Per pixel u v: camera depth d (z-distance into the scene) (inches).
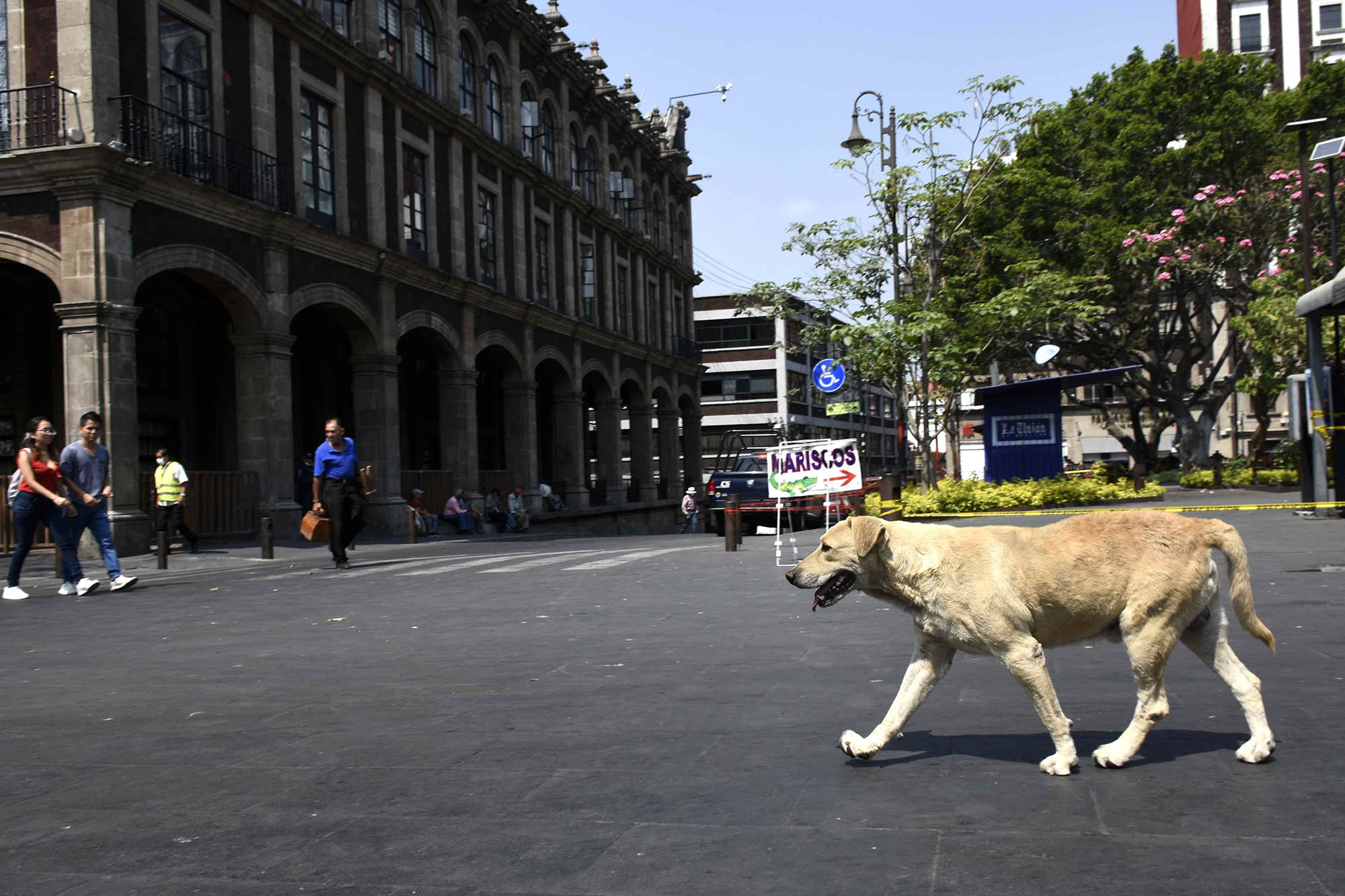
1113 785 152.9
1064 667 239.5
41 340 957.2
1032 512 806.5
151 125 788.6
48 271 737.6
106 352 730.2
